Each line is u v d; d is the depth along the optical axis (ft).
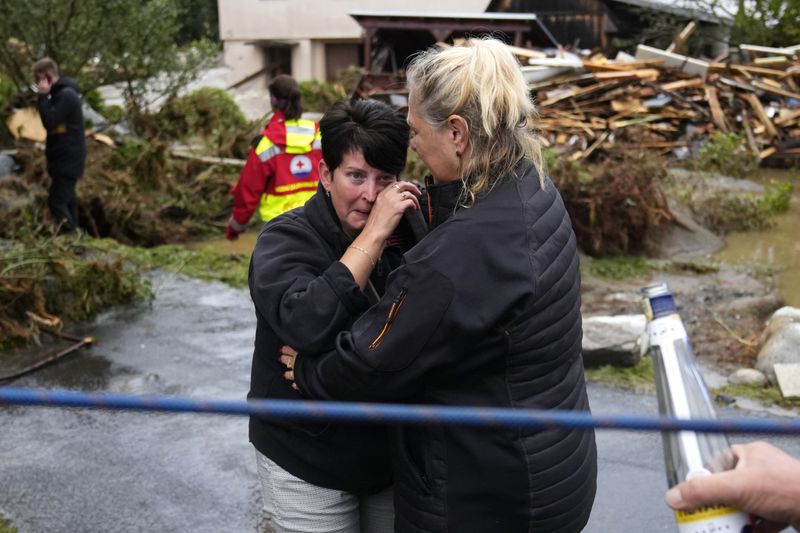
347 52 105.40
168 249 28.58
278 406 4.76
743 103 49.88
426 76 7.51
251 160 20.26
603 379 18.42
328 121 8.21
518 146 7.57
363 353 7.24
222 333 21.53
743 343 20.44
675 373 6.41
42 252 22.35
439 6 101.40
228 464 15.16
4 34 43.70
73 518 13.60
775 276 27.20
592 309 23.35
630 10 90.17
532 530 7.48
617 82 51.65
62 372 19.11
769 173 44.57
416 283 7.14
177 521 13.55
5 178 34.09
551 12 92.68
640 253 29.50
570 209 29.14
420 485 7.63
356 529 8.85
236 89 94.89
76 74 46.62
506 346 7.20
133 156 40.32
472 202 7.42
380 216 7.82
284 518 8.60
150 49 48.78
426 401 7.57
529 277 7.14
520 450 7.29
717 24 87.35
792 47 64.44
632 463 15.12
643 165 32.91
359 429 8.16
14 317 20.76
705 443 5.85
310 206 8.48
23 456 15.35
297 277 8.03
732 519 5.27
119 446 15.74
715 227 33.04
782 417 16.66
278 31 104.68
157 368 19.36
